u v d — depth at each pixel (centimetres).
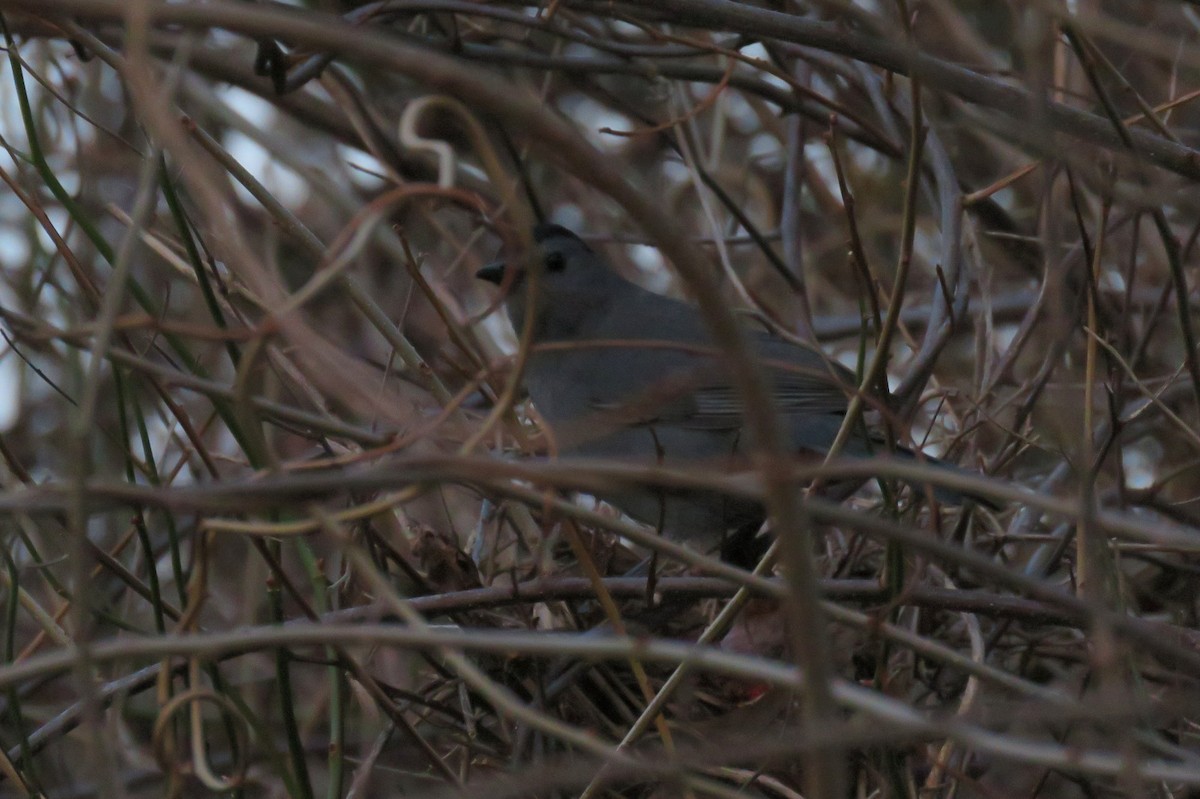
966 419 1030
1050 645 920
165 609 832
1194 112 1212
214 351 1222
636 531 621
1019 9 891
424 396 1121
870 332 1255
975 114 1093
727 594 827
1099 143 878
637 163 1479
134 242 577
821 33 904
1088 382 795
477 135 527
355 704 1029
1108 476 1109
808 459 941
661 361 1082
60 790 968
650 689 738
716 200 1397
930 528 786
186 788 980
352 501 836
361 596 907
